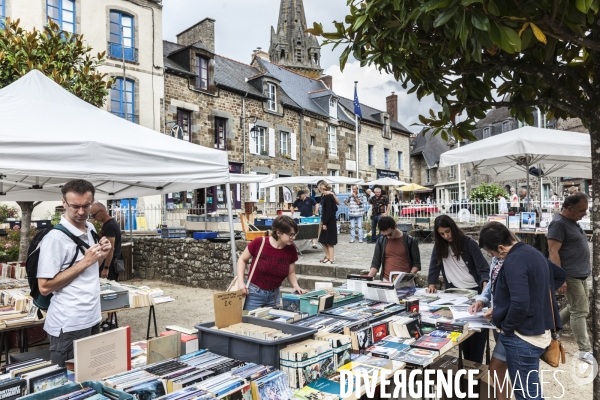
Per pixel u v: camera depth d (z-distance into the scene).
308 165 22.66
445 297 3.98
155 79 15.86
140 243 10.51
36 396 1.92
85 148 4.13
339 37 2.73
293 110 22.02
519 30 2.02
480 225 11.76
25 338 4.20
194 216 10.72
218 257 8.78
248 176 9.09
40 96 4.68
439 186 39.56
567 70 2.34
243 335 2.53
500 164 8.88
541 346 2.64
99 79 8.50
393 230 4.75
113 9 14.89
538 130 6.35
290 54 55.72
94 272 2.85
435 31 2.54
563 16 1.91
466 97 2.80
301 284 7.77
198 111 17.36
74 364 2.35
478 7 1.96
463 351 3.86
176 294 8.39
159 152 4.74
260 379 2.17
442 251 4.21
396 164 30.20
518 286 2.57
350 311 3.40
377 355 2.77
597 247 2.24
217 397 1.97
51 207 13.12
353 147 26.19
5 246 8.18
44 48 7.95
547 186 25.36
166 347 2.62
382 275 4.95
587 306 4.27
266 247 4.09
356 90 24.28
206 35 19.50
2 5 12.56
